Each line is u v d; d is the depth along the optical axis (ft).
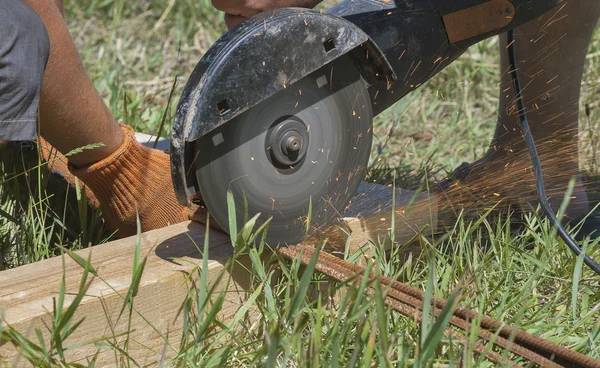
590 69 17.63
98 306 7.93
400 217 10.05
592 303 9.57
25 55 8.13
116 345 7.70
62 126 8.96
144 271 8.43
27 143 11.55
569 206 11.66
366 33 9.16
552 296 9.62
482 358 7.35
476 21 9.48
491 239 10.06
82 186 10.62
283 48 8.28
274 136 8.55
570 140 12.11
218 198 8.43
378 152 13.99
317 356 7.13
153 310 8.28
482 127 17.16
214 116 8.03
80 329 7.86
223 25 22.48
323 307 8.88
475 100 18.43
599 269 9.35
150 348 8.20
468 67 19.06
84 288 7.93
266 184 8.66
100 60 19.43
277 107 8.53
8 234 10.34
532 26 11.51
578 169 12.05
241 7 8.88
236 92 8.09
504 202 11.66
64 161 10.98
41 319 7.66
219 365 7.59
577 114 12.12
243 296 8.88
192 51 21.40
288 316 7.43
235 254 7.95
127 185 9.64
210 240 9.20
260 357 7.57
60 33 8.66
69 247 10.62
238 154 8.39
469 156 15.78
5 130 8.18
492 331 7.72
